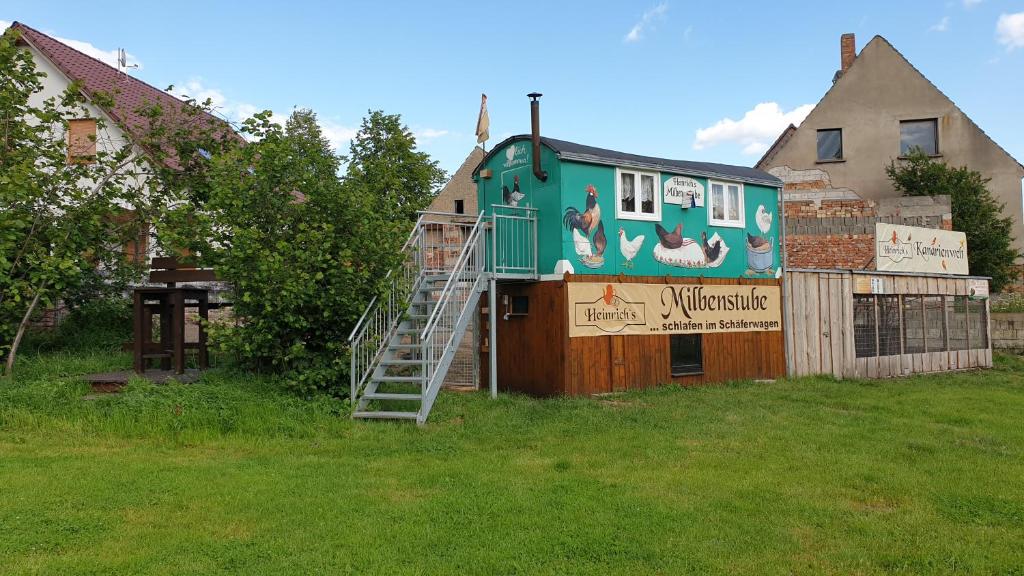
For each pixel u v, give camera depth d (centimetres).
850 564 474
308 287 963
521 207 1248
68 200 1245
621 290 1281
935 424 1003
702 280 1402
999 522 566
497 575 450
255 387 981
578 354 1212
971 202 2591
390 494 619
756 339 1480
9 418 843
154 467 686
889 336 1714
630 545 496
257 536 509
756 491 636
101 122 1258
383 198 1173
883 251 1708
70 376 1038
